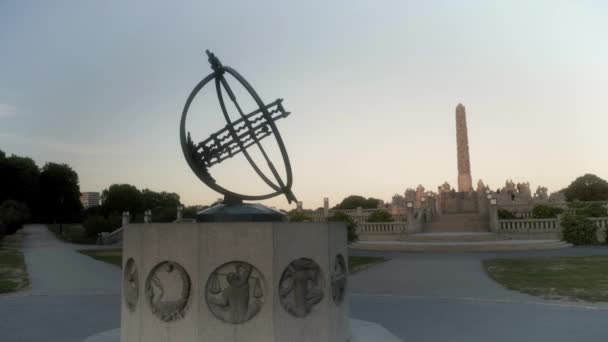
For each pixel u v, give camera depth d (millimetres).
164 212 73562
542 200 59375
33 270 28062
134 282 9141
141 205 99625
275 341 8102
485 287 19031
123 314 9469
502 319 13086
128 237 9453
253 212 9344
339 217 44531
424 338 11219
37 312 15000
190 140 9969
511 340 10922
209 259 8336
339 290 9398
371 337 10688
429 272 24812
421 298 17000
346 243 10055
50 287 21016
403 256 35719
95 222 63656
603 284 18625
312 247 8789
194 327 8266
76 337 11664
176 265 8500
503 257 32375
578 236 41438
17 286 21234
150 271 8773
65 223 103125
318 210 63469
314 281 8766
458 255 35188
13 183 94500
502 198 61750
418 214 54438
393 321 13125
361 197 92000
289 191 10008
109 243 60438
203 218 9477
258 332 8141
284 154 9766
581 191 88188
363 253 39469
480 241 43781
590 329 11719
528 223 44281
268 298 8172
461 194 69938
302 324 8492
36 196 99875
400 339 10578
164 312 8516
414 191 76500
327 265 8969
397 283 21141
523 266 26016
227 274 8320
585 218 41969
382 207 70438
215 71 9711
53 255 39656
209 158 10055
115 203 96875
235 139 9844
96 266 30562
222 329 8203
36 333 12094
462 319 13227
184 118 9664
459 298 16719
